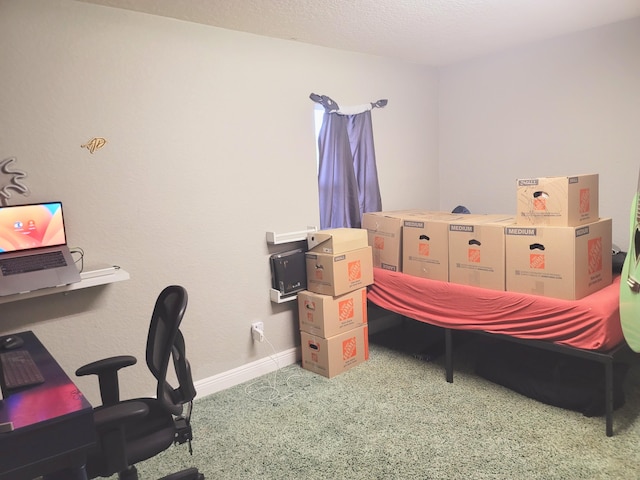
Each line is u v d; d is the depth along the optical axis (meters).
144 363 2.66
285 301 3.28
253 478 2.07
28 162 2.24
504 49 3.72
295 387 2.96
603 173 3.34
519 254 2.58
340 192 3.54
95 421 1.40
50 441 1.27
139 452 1.61
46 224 2.25
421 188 4.24
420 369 3.14
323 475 2.07
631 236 2.14
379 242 3.42
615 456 2.08
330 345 3.05
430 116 4.25
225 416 2.63
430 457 2.15
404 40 3.26
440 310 2.94
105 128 2.45
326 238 3.08
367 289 3.42
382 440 2.31
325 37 3.10
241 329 3.07
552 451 2.14
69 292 2.39
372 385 2.93
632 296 2.07
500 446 2.20
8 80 2.16
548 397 2.54
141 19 2.52
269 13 2.58
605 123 3.29
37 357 1.82
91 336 2.48
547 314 2.44
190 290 2.83
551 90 3.53
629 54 3.11
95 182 2.44
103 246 2.49
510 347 2.96
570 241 2.37
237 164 2.97
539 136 3.64
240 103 2.95
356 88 3.60
